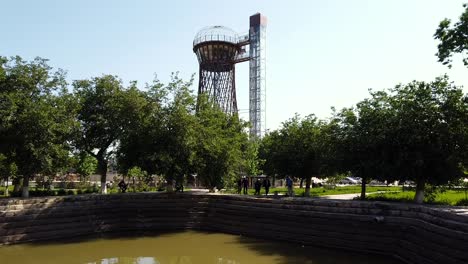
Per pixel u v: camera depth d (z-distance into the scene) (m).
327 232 24.33
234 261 20.75
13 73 28.36
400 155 24.83
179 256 22.12
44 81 29.67
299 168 35.25
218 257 21.75
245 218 29.30
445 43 22.34
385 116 27.28
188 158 33.16
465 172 26.67
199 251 23.27
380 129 26.58
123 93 34.41
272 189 50.56
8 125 26.16
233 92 67.12
